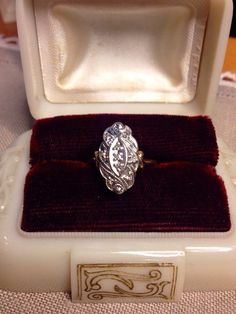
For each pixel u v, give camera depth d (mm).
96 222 80
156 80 117
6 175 90
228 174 93
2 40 159
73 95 116
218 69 104
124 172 82
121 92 117
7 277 80
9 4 168
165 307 83
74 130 98
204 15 103
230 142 124
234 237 80
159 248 77
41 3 101
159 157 97
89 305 83
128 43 113
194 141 96
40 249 77
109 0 103
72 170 89
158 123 100
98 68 116
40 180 86
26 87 106
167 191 85
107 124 99
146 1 103
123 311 82
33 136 96
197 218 81
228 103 136
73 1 102
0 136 122
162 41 112
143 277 78
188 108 114
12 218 82
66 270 79
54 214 81
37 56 108
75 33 109
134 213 81
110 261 77
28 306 82
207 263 79
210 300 84
